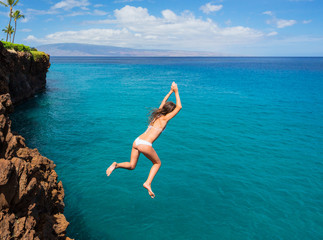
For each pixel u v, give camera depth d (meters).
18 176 6.02
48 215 7.66
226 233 8.82
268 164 14.05
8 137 7.05
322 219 9.55
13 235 5.61
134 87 46.22
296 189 11.53
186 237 8.63
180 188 11.54
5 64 13.75
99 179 12.30
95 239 8.52
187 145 16.72
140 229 8.97
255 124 22.05
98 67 120.06
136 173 12.99
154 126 4.32
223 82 55.84
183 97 35.75
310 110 27.83
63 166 13.55
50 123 21.67
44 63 39.78
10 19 60.84
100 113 25.69
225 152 15.65
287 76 73.12
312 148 16.47
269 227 9.12
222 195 11.01
